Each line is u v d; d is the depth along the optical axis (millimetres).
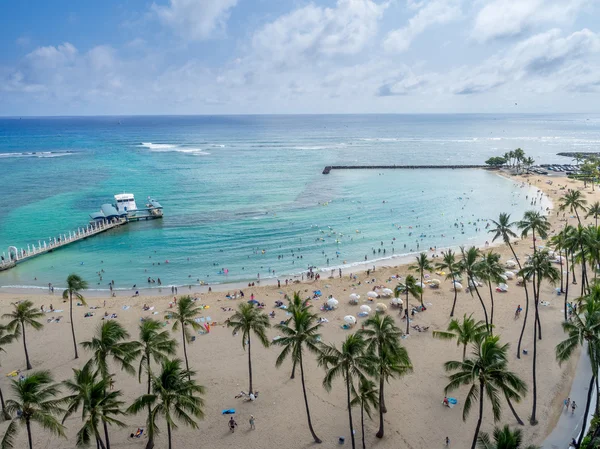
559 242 61219
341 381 49031
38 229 121062
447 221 124375
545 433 39625
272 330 61719
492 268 55594
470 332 41531
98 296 77375
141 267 92812
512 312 64750
